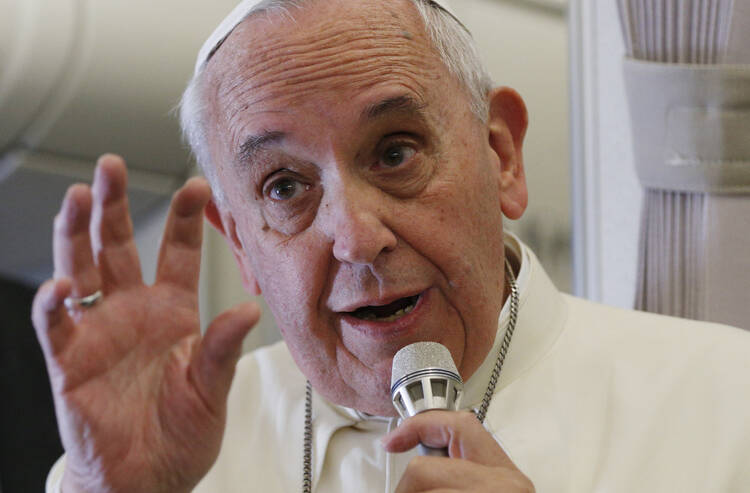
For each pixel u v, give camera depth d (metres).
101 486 1.41
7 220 3.95
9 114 3.58
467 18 4.18
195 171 4.14
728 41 2.21
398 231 1.59
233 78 1.70
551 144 4.30
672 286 2.33
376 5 1.67
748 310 2.23
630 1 2.36
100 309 1.43
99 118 3.77
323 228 1.62
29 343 4.16
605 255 2.68
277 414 2.11
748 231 2.24
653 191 2.37
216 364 1.40
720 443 1.73
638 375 1.88
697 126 2.26
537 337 1.94
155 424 1.44
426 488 1.22
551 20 4.36
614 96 2.66
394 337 1.60
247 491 2.00
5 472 4.04
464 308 1.65
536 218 4.25
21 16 3.41
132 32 3.66
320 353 1.69
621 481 1.71
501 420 1.86
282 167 1.65
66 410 1.39
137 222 4.32
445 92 1.69
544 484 1.74
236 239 1.92
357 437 1.95
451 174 1.65
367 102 1.60
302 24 1.66
